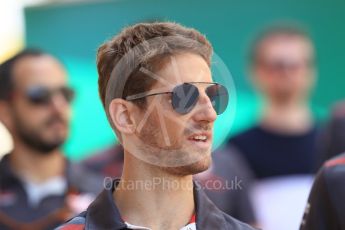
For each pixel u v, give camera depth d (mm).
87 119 20172
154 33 8977
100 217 9102
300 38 18562
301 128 18250
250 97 20156
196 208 9164
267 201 17734
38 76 14922
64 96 14992
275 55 18328
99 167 16297
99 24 20188
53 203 14750
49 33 20562
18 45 22141
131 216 9125
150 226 9062
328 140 15719
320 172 11062
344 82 20172
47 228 14586
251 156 18078
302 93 18422
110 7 20141
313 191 11086
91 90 20188
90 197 14992
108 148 17094
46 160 14922
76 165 15328
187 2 20312
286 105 18312
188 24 20344
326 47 20312
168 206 9062
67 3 20406
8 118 14977
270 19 20266
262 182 18000
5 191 14797
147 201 9070
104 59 9141
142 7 20141
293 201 17719
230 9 20328
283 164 18062
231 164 15961
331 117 15805
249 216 15984
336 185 10812
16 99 14906
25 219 14609
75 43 20328
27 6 20703
